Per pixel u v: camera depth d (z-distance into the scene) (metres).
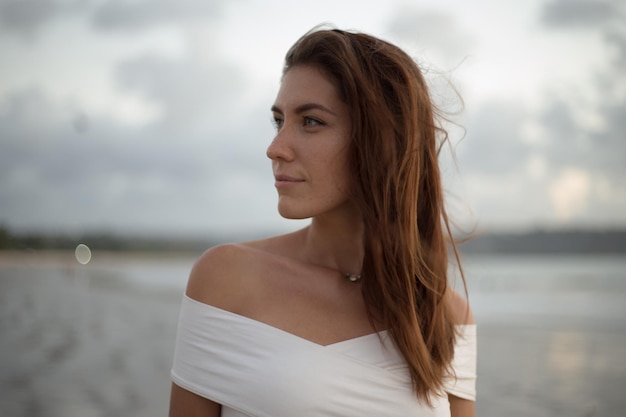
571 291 29.97
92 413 7.11
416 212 1.79
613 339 15.23
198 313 1.68
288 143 1.65
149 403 7.56
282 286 1.72
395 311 1.69
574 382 10.09
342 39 1.69
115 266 55.41
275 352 1.60
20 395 7.81
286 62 1.77
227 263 1.72
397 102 1.73
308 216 1.67
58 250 68.56
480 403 8.62
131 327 14.62
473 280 37.12
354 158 1.67
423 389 1.68
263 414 1.57
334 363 1.61
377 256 1.69
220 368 1.63
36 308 18.28
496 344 14.55
